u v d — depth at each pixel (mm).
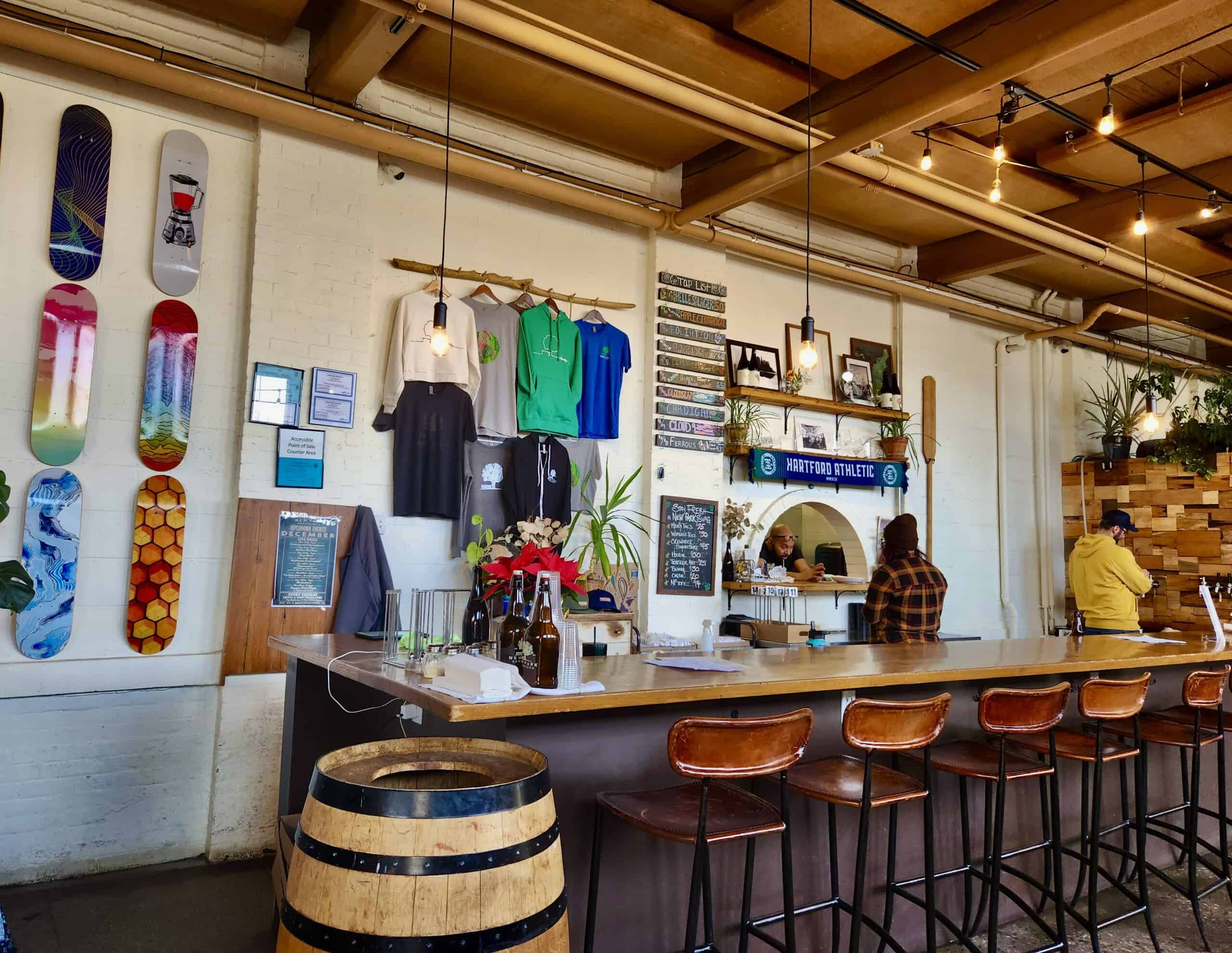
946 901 3328
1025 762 3102
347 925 1695
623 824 2586
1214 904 3756
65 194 3920
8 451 3771
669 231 5559
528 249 5246
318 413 4398
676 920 2654
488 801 1788
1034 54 3674
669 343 5660
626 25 4148
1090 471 7922
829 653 3615
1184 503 7254
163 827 3994
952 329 7434
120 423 4020
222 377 4285
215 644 4191
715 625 5758
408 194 4855
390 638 2721
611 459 5512
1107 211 5879
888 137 4727
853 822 3092
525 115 5090
